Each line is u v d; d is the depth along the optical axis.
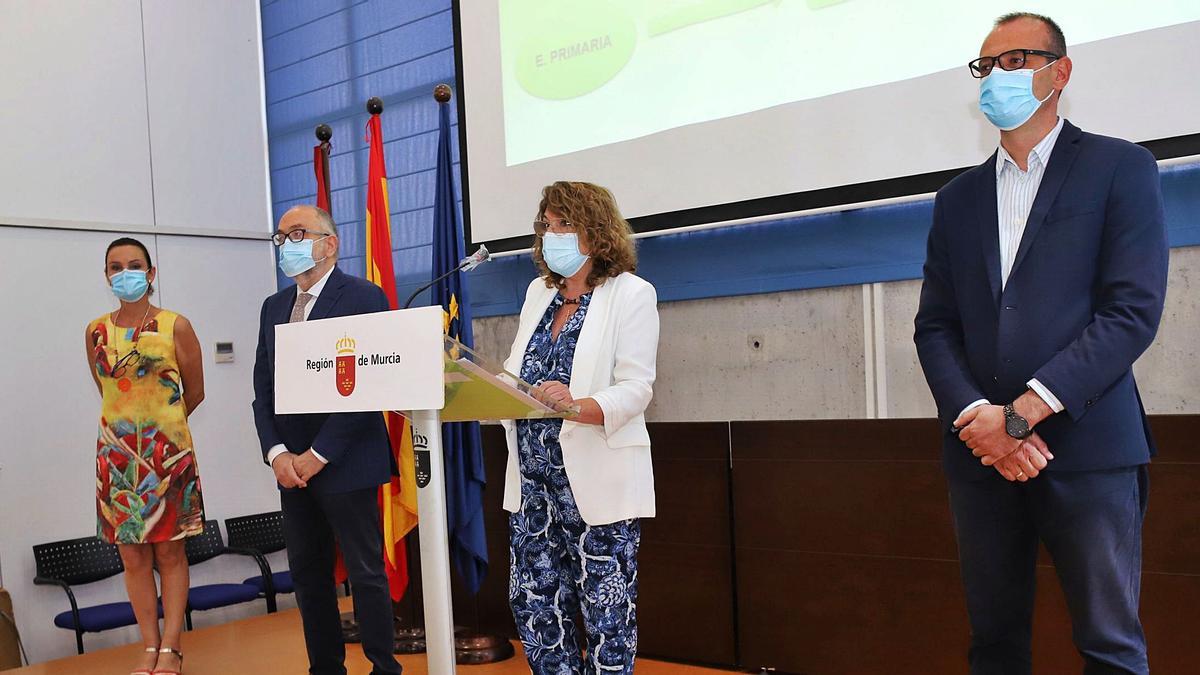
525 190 4.02
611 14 3.76
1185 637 2.53
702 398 3.72
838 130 3.19
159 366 3.46
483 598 3.88
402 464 3.58
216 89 5.35
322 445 2.74
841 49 3.19
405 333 1.67
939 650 2.89
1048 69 1.81
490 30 4.13
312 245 2.87
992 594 1.82
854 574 3.04
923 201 3.18
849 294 3.38
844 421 3.07
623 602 2.14
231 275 5.36
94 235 4.77
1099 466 1.68
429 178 4.77
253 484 5.34
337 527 2.83
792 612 3.17
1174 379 2.83
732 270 3.60
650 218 3.65
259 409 2.95
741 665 3.28
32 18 4.59
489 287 4.36
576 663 2.24
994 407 1.73
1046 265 1.76
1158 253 1.69
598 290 2.26
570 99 3.87
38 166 4.57
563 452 2.15
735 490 3.29
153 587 3.56
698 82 3.52
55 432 4.55
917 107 3.03
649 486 2.19
